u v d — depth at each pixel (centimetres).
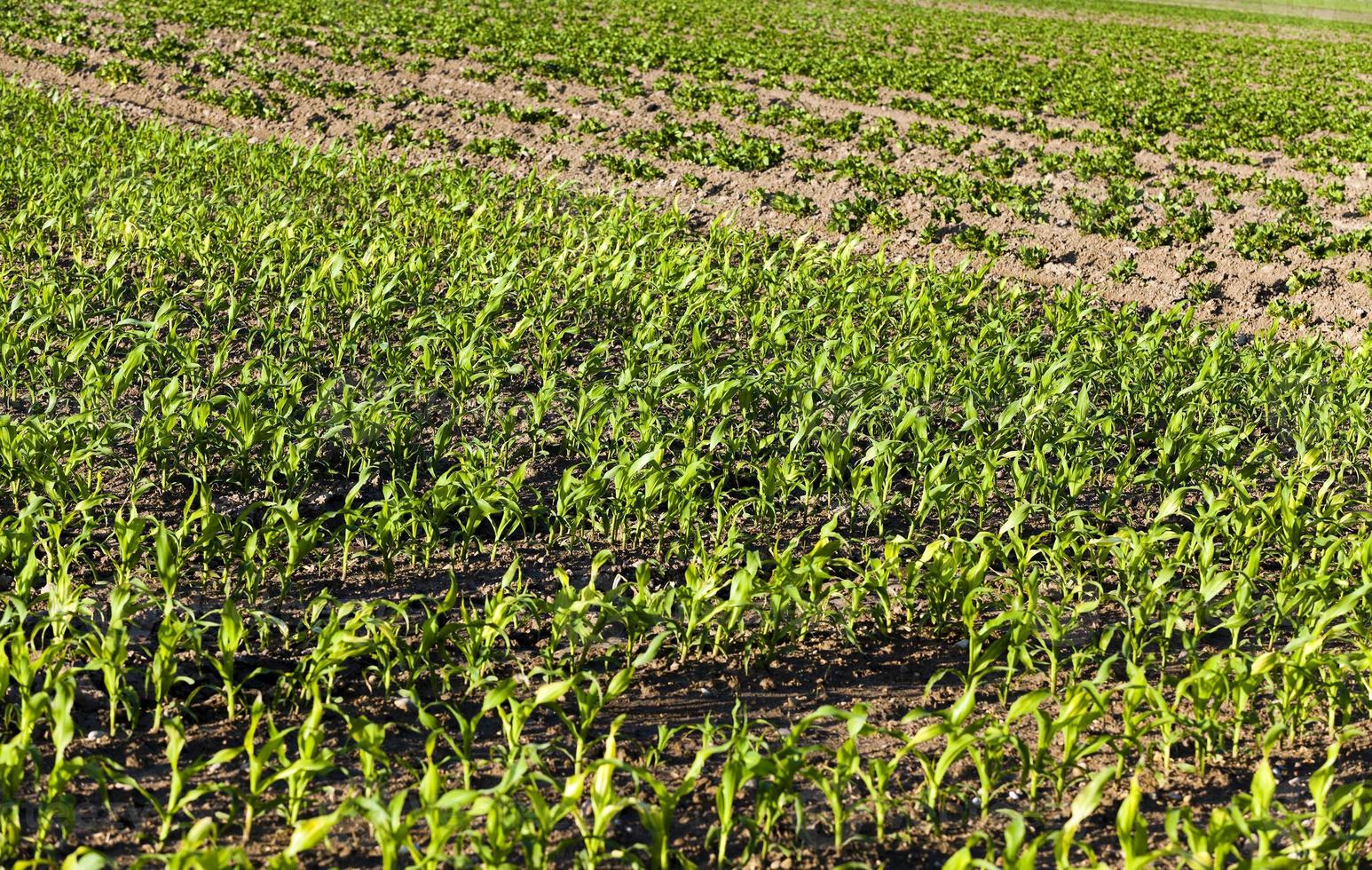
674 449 937
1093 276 1460
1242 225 1630
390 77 2405
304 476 838
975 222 1612
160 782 542
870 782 508
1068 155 1972
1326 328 1330
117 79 2244
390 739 582
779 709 628
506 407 1002
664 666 659
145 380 945
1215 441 874
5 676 530
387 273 1195
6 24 2675
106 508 782
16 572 657
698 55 2848
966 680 617
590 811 534
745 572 622
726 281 1255
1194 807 556
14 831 463
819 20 4169
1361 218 1684
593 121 2033
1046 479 801
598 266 1253
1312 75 3256
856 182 1755
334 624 570
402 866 495
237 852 419
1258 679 567
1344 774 579
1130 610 673
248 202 1462
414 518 732
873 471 769
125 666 618
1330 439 946
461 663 641
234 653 616
